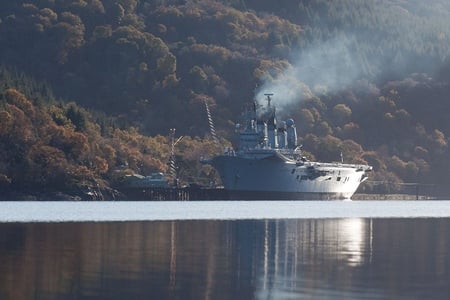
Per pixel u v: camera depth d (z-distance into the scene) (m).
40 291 182.62
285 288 190.62
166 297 180.12
